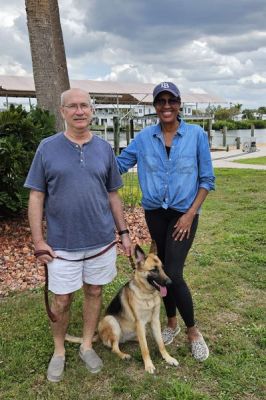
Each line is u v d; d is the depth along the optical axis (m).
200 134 3.71
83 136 3.38
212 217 8.84
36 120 7.56
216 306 4.79
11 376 3.60
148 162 3.76
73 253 3.47
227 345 4.01
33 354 3.89
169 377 3.56
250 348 3.94
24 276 5.72
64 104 3.28
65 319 3.66
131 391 3.39
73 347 4.00
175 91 3.56
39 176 3.38
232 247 6.73
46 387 3.48
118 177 3.75
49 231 3.49
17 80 25.19
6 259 6.24
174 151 3.67
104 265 3.63
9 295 5.20
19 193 6.97
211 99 36.78
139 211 9.09
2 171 6.70
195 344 3.84
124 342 4.14
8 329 4.32
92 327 3.82
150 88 30.88
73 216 3.39
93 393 3.41
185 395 3.25
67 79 11.04
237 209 9.62
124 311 3.84
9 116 6.86
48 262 3.47
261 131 51.41
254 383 3.44
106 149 3.55
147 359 3.69
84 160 3.36
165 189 3.71
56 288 3.52
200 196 3.73
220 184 13.50
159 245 4.01
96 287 3.71
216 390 3.38
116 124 18.33
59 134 3.40
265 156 24.12
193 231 3.81
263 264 5.96
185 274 5.67
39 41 8.56
